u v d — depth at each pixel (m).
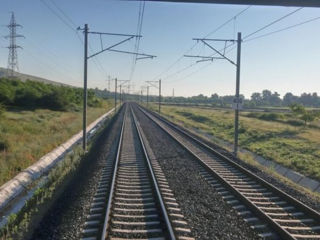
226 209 10.41
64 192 11.94
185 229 8.59
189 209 10.33
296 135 33.84
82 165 16.81
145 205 10.46
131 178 14.13
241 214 9.91
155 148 22.58
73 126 32.62
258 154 23.44
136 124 40.22
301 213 10.09
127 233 8.30
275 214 9.93
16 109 43.31
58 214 9.73
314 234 8.62
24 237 8.23
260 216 9.56
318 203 11.54
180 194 11.93
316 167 17.98
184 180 14.02
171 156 19.72
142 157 18.94
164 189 12.33
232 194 11.97
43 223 9.02
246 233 8.59
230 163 17.48
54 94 50.19
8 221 9.15
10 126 23.41
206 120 56.12
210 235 8.41
